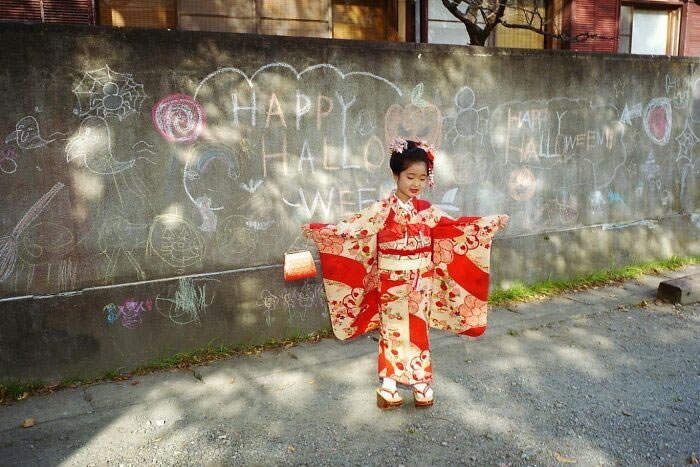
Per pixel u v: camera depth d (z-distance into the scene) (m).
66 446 3.07
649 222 6.58
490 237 3.49
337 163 4.63
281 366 4.09
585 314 5.15
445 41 7.60
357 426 3.27
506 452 2.99
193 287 4.15
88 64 3.70
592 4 8.02
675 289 5.44
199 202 4.13
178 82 3.97
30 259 3.68
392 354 3.46
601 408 3.46
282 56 4.30
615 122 6.12
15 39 3.51
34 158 3.63
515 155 5.55
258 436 3.16
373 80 4.70
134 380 3.87
